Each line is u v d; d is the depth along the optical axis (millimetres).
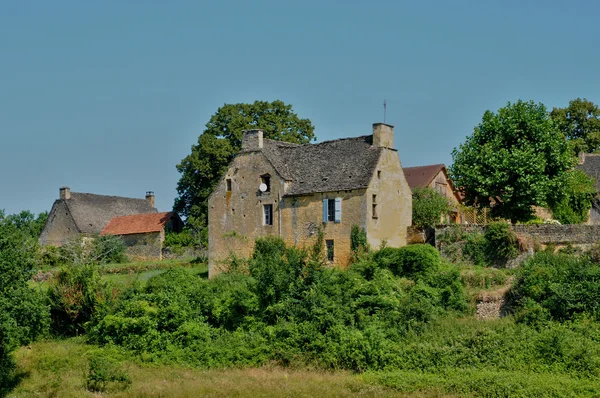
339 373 36594
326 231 52094
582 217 58938
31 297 36875
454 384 32344
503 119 55375
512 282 42250
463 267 46906
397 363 36156
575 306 37812
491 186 54312
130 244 80750
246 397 32719
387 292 42281
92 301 45688
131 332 42469
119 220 84625
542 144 53938
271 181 55000
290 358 38719
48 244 85062
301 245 53125
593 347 34375
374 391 32500
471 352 35719
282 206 54281
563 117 82375
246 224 56000
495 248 47469
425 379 33312
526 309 39219
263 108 75625
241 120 73750
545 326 37312
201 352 40750
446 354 35812
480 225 48688
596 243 45688
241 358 39750
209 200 58094
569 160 54781
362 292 42406
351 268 47500
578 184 59375
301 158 56625
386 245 51312
